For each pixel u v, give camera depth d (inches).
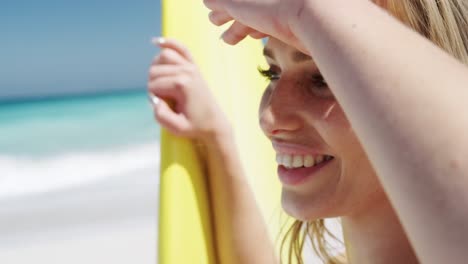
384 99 29.7
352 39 31.8
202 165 69.8
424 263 28.3
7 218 304.0
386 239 49.3
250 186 71.4
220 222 68.4
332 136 46.7
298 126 48.8
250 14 40.1
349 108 31.2
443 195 27.2
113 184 386.3
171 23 80.1
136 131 686.5
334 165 48.4
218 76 79.9
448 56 30.9
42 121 828.0
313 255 84.4
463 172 27.0
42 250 253.1
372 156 30.2
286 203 51.1
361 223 50.1
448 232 27.0
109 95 1312.7
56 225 287.3
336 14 33.1
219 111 69.7
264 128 50.8
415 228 28.2
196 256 63.4
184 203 64.7
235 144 70.0
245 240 68.2
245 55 86.4
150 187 369.7
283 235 75.5
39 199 352.5
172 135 69.1
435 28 45.8
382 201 48.2
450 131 27.7
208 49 81.0
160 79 70.2
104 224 285.0
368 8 33.6
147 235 265.7
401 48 30.7
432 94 28.8
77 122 798.5
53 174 455.5
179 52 72.3
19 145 612.1
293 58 48.4
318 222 72.0
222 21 50.2
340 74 31.7
